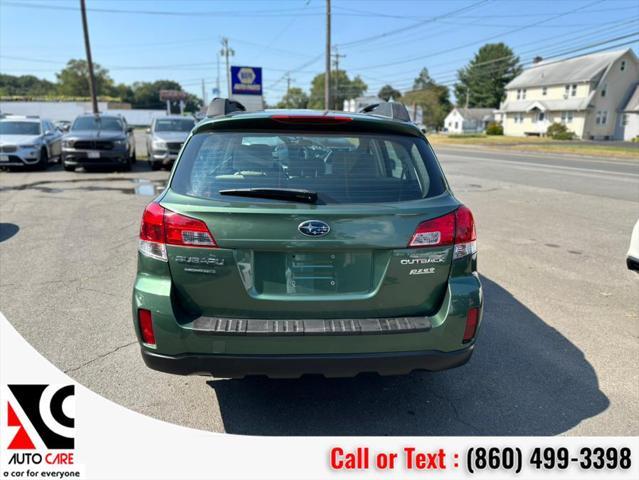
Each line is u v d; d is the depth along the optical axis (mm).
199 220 2596
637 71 57969
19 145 14734
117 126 15875
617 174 17188
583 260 6613
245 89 25141
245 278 2627
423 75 134875
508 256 6758
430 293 2762
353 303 2678
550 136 56500
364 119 2879
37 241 6949
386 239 2637
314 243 2592
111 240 7066
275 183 2729
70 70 127500
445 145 40719
